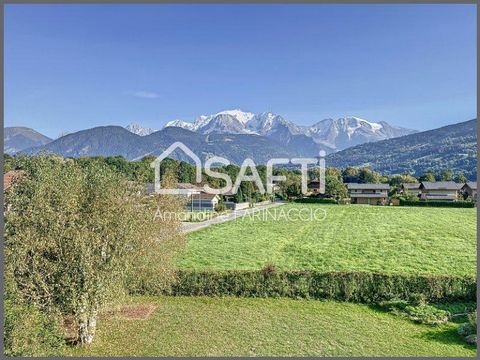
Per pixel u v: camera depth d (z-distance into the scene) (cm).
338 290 2066
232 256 3053
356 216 6056
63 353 1388
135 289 2092
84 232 1407
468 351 1482
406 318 1806
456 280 1969
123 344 1559
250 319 1819
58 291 1401
